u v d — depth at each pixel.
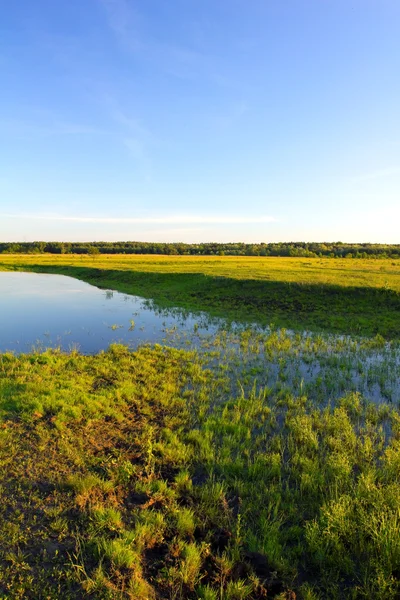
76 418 8.37
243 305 23.95
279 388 10.96
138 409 9.27
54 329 18.44
